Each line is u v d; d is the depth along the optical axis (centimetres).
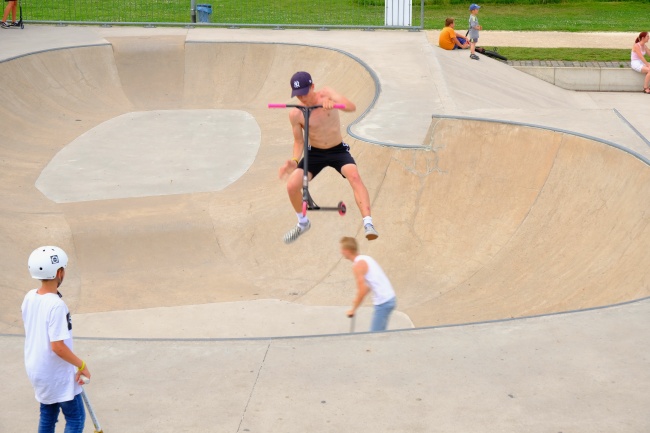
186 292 1271
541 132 1359
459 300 1186
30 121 1906
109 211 1475
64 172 1667
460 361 739
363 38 2362
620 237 1145
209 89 2211
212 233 1427
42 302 573
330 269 1318
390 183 1416
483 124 1404
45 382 577
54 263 573
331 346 780
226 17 2767
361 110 1875
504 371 716
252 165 1711
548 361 732
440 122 1431
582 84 2192
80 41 2275
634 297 977
